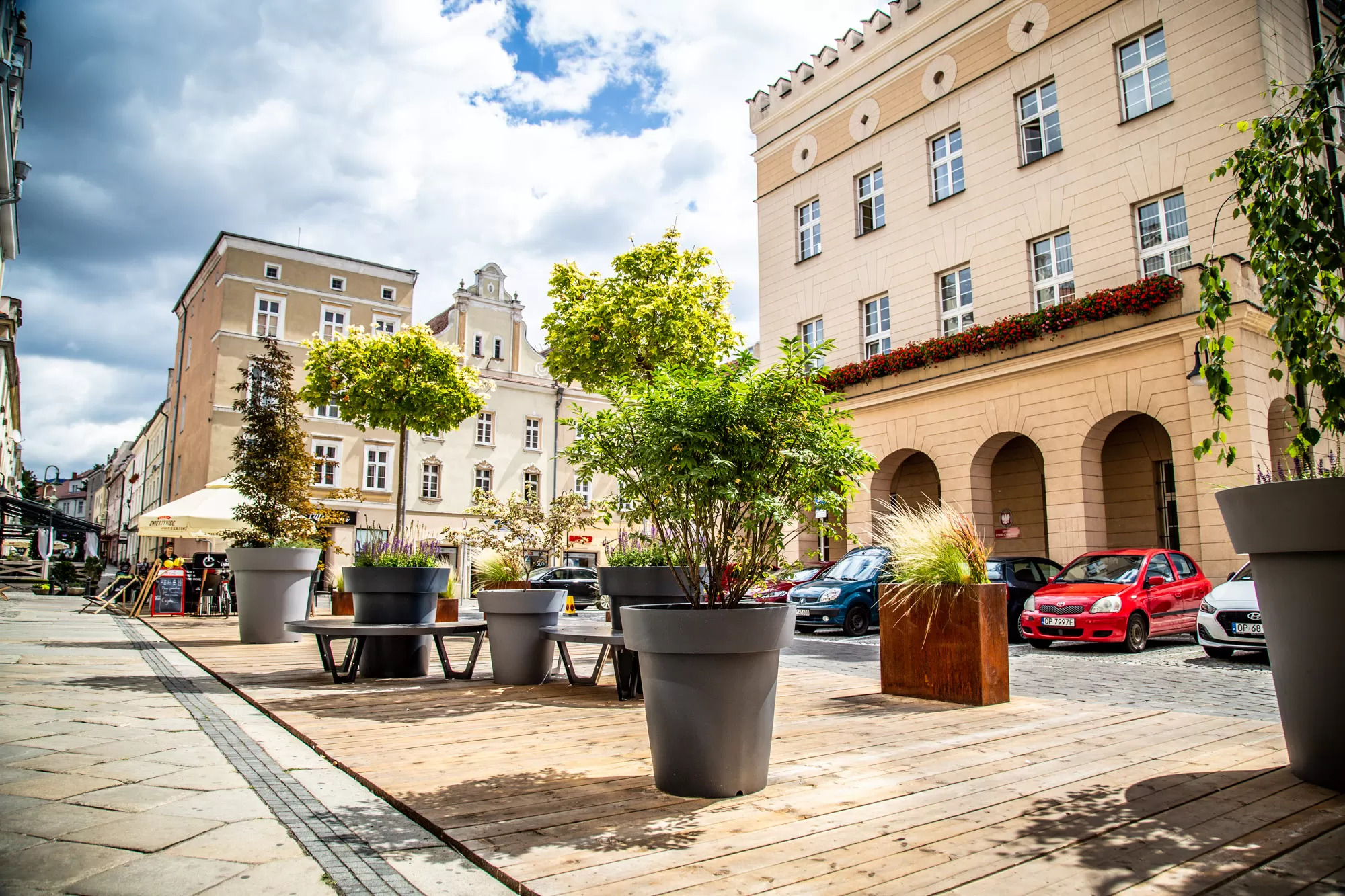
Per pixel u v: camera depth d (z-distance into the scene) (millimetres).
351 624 7129
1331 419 3766
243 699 6418
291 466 11570
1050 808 3506
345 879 2682
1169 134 15203
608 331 16547
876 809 3482
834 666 9461
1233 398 12867
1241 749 4688
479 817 3309
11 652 8828
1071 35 16891
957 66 19000
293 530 11484
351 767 4148
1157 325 13781
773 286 23266
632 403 4035
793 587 14773
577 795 3682
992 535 16797
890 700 6668
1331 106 3834
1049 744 4867
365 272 34719
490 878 2730
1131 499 16109
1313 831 3178
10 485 43656
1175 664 9531
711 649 3605
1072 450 15133
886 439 18578
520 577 8703
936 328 18953
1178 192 15164
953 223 18766
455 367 21531
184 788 3707
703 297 17406
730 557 4066
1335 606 3600
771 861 2846
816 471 3943
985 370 16438
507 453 36781
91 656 8727
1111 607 10898
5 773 3932
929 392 17578
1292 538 3666
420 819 3311
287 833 3121
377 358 20938
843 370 19359
